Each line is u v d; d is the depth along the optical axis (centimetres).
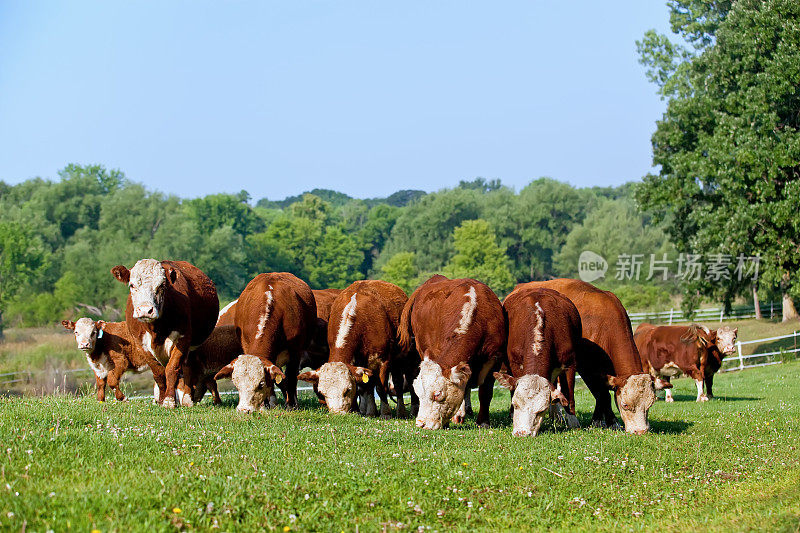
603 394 1225
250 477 686
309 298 1441
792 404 1714
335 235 9850
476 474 790
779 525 638
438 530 630
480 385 1190
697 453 973
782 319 4575
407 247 9812
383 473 752
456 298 1182
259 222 12031
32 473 649
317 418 1120
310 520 615
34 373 3356
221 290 7206
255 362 1216
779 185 2945
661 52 3866
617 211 8444
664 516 738
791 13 2827
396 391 1447
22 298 6219
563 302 1178
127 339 1478
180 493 622
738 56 3022
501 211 9600
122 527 539
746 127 2942
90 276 6347
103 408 1076
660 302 5984
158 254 6712
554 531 662
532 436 1027
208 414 1084
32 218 7250
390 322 1395
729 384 2452
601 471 852
